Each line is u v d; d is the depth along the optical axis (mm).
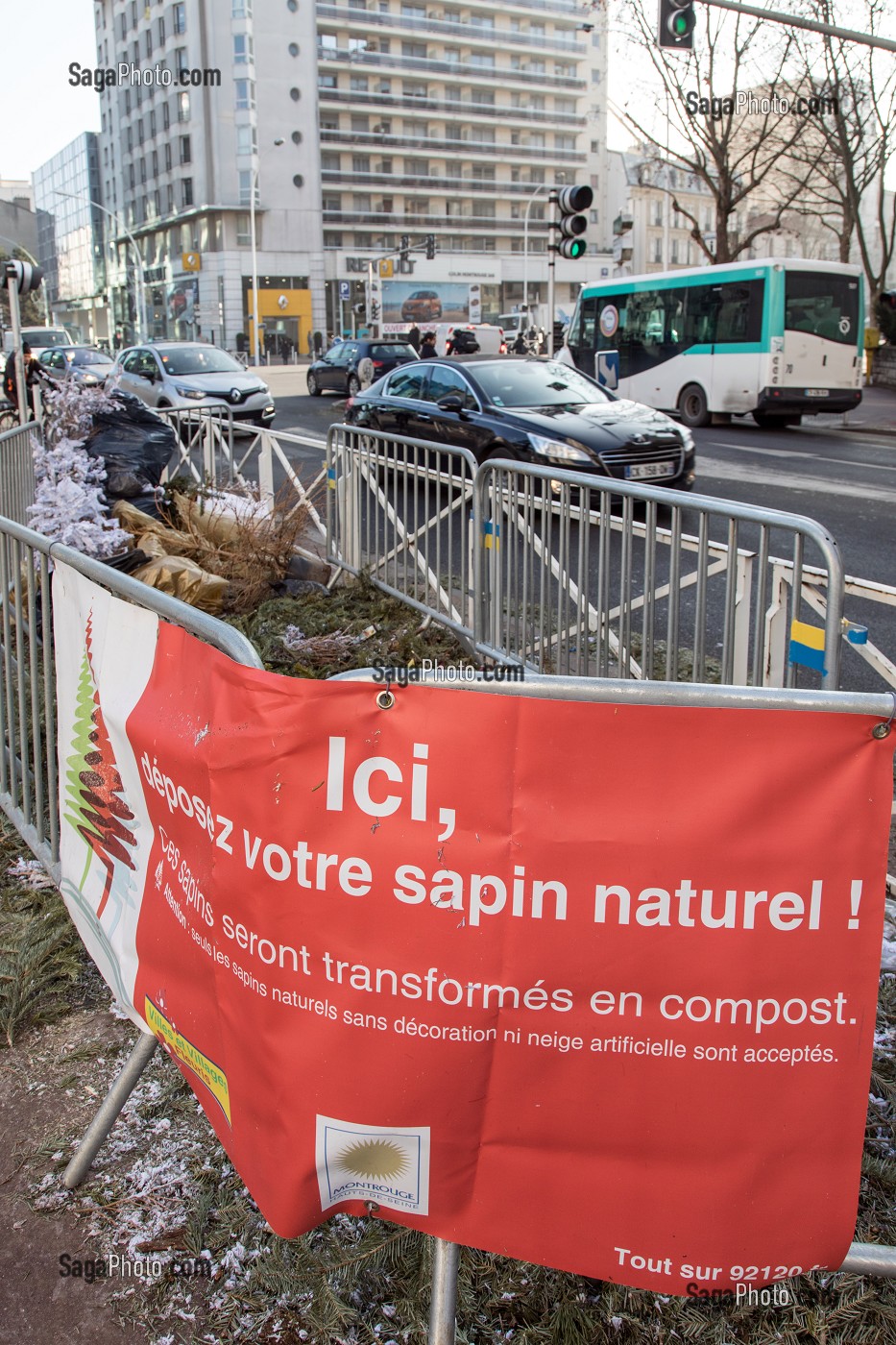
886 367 32062
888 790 1685
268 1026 1890
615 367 22266
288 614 6805
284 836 1813
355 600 7242
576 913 1723
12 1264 2334
